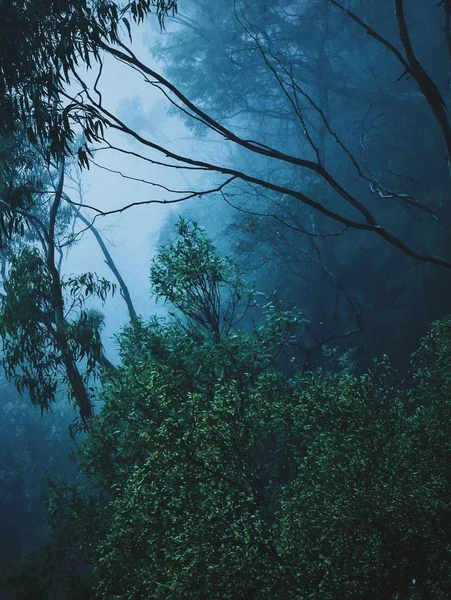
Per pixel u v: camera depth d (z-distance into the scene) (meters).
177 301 12.34
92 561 12.91
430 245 26.47
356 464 7.26
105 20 8.18
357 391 8.14
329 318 26.98
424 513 6.70
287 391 9.91
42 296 16.03
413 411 9.53
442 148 28.58
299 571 6.91
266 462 9.84
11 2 7.53
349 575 6.61
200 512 8.49
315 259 27.50
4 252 22.06
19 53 7.48
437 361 10.13
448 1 6.72
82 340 15.77
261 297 27.27
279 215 26.78
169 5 9.01
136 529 9.12
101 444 12.25
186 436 8.11
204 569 7.37
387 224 28.53
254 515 7.50
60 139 7.40
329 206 29.80
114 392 11.29
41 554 14.46
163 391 10.16
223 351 11.01
